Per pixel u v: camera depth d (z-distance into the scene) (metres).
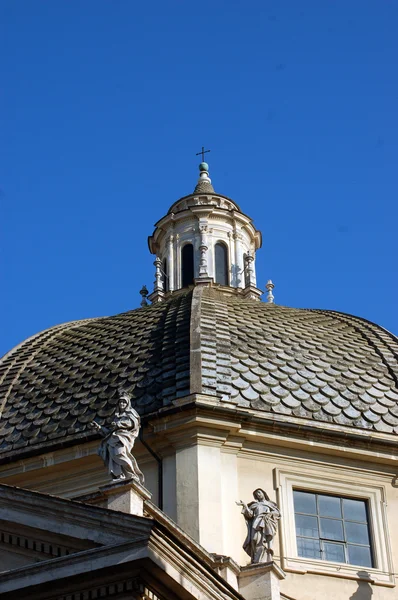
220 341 35.62
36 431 34.41
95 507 23.86
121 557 22.94
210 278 45.78
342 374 36.19
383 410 35.12
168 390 33.62
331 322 40.56
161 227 48.41
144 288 47.62
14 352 39.47
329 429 33.56
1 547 24.80
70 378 36.28
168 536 23.39
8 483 33.62
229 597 25.02
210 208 47.75
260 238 48.84
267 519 28.27
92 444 32.97
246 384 34.19
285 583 31.55
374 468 34.00
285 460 33.22
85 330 40.19
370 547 33.12
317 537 32.75
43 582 23.16
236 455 32.78
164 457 32.56
